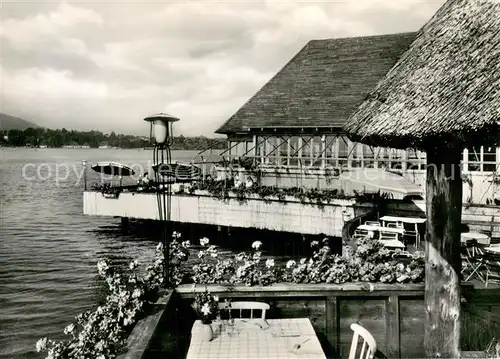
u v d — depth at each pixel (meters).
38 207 53.16
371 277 8.15
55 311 19.52
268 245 29.59
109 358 5.73
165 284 8.02
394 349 7.85
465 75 5.66
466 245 13.10
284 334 6.73
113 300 7.10
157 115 8.57
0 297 21.23
